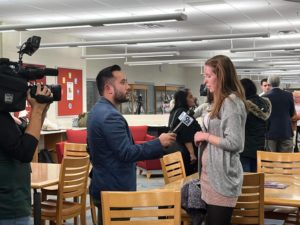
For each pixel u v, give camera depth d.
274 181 3.33
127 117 9.74
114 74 2.55
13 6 7.32
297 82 27.23
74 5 7.37
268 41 12.09
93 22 6.33
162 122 9.65
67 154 4.89
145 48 13.04
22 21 8.73
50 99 1.99
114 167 2.46
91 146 2.52
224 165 2.28
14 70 1.91
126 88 2.60
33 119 1.96
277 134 5.64
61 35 10.65
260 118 3.97
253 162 4.03
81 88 11.61
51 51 10.32
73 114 11.15
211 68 2.35
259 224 2.71
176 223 2.12
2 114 1.88
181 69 19.59
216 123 2.33
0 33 8.80
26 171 2.03
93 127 2.47
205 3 7.42
